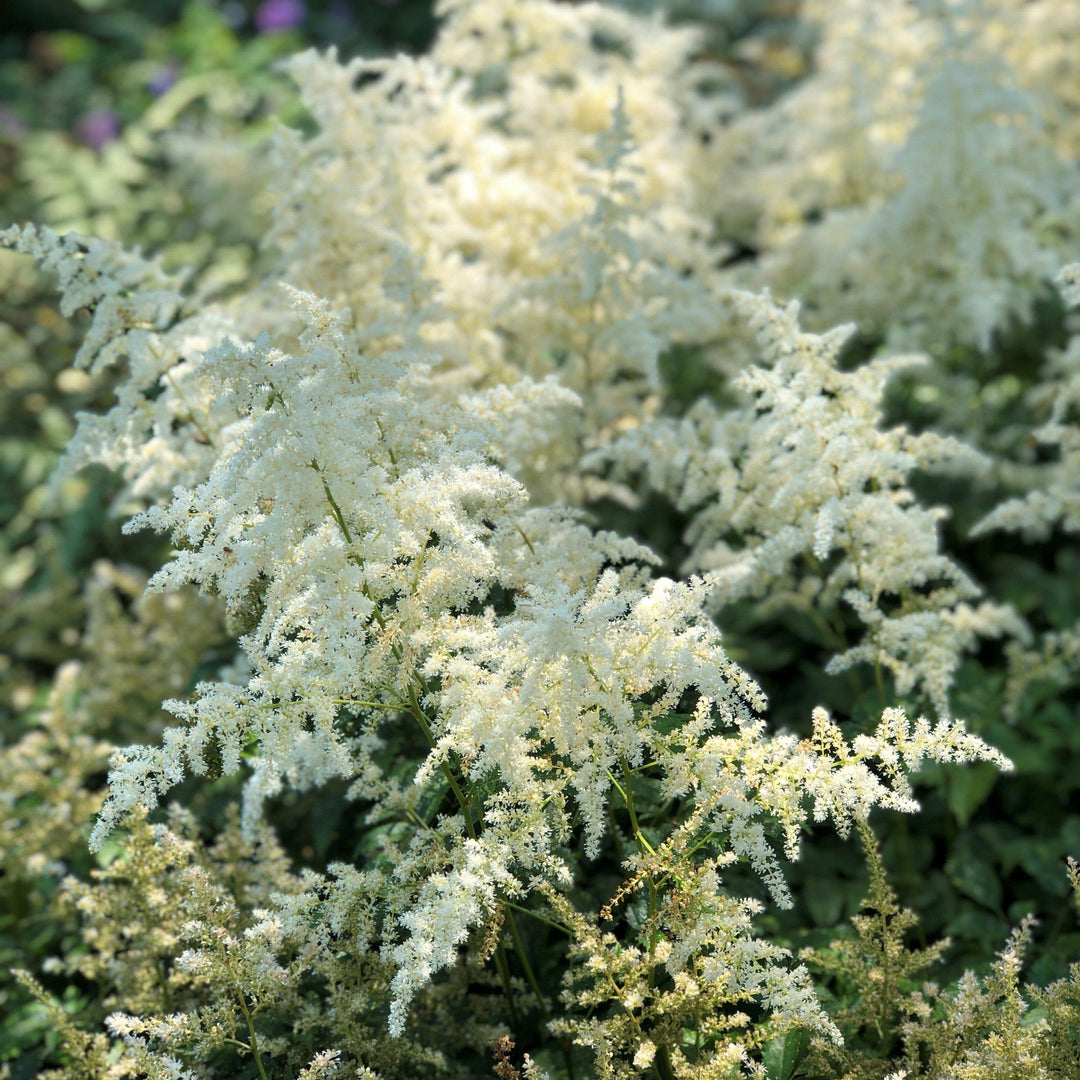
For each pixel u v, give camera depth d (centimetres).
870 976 224
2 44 895
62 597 446
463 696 199
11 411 526
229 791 312
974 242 392
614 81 421
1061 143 491
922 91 439
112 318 272
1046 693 341
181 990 255
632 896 232
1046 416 418
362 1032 220
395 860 227
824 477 253
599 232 329
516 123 408
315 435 192
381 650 200
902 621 263
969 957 284
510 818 206
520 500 217
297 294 220
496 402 258
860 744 202
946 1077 202
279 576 200
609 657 189
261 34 805
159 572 210
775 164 514
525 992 250
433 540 230
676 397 427
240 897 259
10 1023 290
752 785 203
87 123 682
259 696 215
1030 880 322
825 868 308
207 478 270
